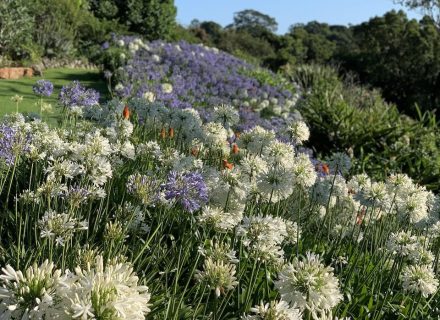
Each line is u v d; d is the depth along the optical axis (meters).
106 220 3.85
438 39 45.09
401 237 4.25
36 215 3.82
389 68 46.09
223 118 5.95
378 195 4.49
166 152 4.57
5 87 13.52
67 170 3.61
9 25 18.12
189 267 3.75
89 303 1.51
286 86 19.19
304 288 2.33
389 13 49.69
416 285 3.65
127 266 1.71
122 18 33.22
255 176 4.23
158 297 3.18
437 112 43.25
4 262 3.44
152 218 3.89
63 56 21.77
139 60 16.30
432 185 10.62
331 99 15.65
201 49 21.44
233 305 3.52
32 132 4.77
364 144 12.42
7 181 4.66
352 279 4.36
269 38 70.44
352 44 59.69
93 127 5.31
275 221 3.10
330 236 5.44
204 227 3.54
